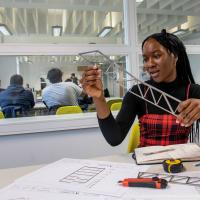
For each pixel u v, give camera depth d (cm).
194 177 74
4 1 311
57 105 295
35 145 230
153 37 109
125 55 258
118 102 244
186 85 121
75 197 65
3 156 224
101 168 85
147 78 119
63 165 90
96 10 339
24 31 492
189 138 113
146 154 95
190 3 355
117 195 65
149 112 115
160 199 62
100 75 93
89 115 248
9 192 70
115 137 103
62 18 499
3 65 269
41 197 66
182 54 119
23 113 275
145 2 317
